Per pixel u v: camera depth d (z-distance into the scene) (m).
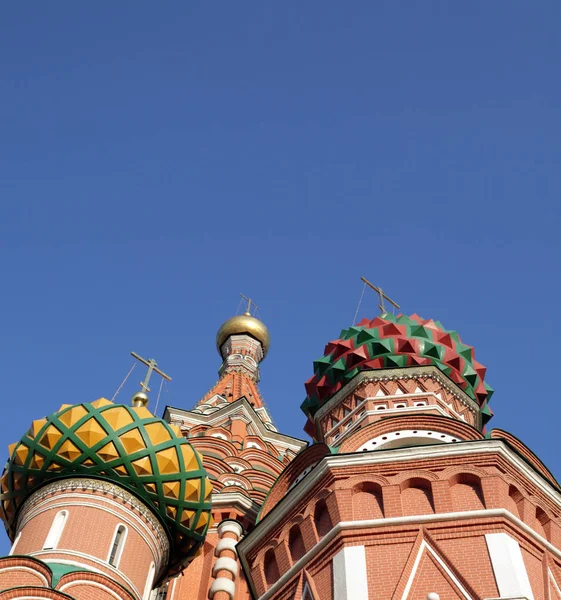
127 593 25.66
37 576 24.80
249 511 35.22
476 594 20.61
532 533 22.89
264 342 61.38
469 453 24.36
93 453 28.64
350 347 35.09
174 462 29.39
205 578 33.00
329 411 33.94
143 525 28.41
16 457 29.50
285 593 23.61
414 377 33.19
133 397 36.72
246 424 46.59
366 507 23.77
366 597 21.11
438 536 22.41
